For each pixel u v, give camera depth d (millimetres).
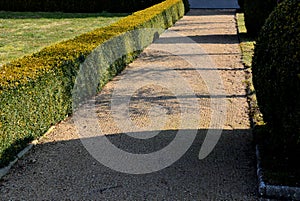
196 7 21188
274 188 3148
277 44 3104
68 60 4984
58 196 3246
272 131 3377
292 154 3414
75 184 3424
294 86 2926
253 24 10305
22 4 18375
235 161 3742
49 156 3945
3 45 9711
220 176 3488
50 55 5113
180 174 3553
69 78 5035
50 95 4555
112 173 3604
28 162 3820
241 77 6824
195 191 3277
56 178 3523
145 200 3174
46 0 18281
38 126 4320
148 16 10000
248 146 4055
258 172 3402
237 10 18422
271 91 3154
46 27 13117
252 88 6066
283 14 3180
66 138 4383
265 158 3586
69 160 3859
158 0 17500
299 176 3281
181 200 3164
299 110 2936
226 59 8172
